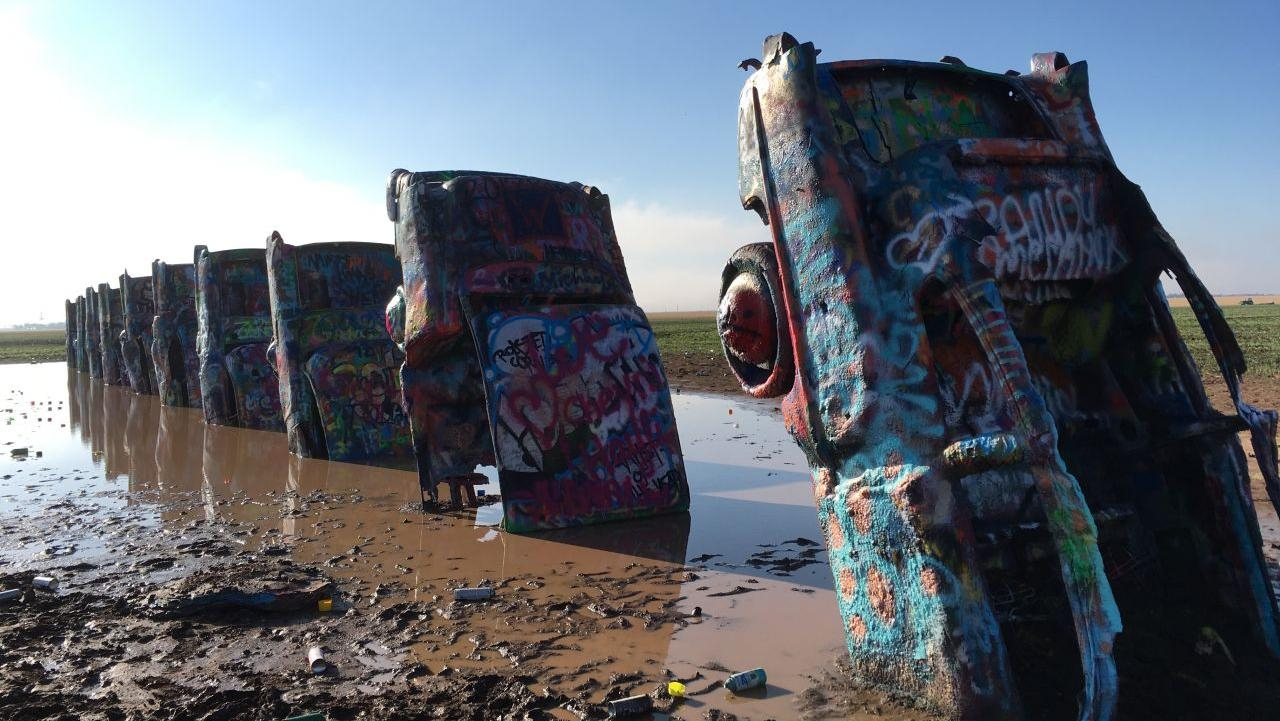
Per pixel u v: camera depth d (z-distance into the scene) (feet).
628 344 23.93
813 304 11.63
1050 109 13.82
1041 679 10.56
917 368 10.50
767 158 12.25
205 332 46.37
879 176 11.28
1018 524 12.16
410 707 11.49
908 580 10.52
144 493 28.76
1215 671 10.84
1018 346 9.74
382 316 35.76
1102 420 13.55
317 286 36.35
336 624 15.16
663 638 13.98
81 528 23.44
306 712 11.39
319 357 34.45
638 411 23.38
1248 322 144.77
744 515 22.47
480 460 25.48
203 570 18.72
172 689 12.37
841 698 11.23
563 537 20.92
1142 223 13.23
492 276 22.61
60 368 127.95
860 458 11.19
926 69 13.26
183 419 50.83
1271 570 15.15
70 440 44.57
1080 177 13.29
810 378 11.78
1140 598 12.34
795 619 14.57
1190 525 12.63
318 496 27.27
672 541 20.12
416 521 23.38
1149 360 13.20
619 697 11.76
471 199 23.12
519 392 21.97
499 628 14.75
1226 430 12.06
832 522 11.80
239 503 26.55
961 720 9.85
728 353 13.89
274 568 18.20
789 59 11.70
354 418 34.50
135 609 16.07
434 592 16.96
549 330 22.79
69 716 11.43
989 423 12.09
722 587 16.57
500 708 11.41
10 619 15.65
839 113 11.87
